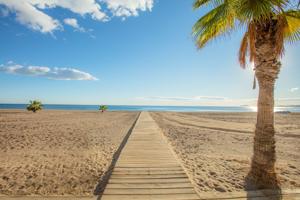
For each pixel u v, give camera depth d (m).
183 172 5.10
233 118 26.77
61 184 4.76
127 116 29.23
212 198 3.88
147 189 4.19
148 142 8.88
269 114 4.57
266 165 4.54
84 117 25.98
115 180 4.61
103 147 8.65
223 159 6.99
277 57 4.52
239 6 3.61
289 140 11.00
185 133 12.98
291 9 4.43
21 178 5.12
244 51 5.15
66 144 9.23
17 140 9.99
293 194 4.09
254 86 5.00
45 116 25.67
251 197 3.95
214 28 4.50
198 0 4.59
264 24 4.35
